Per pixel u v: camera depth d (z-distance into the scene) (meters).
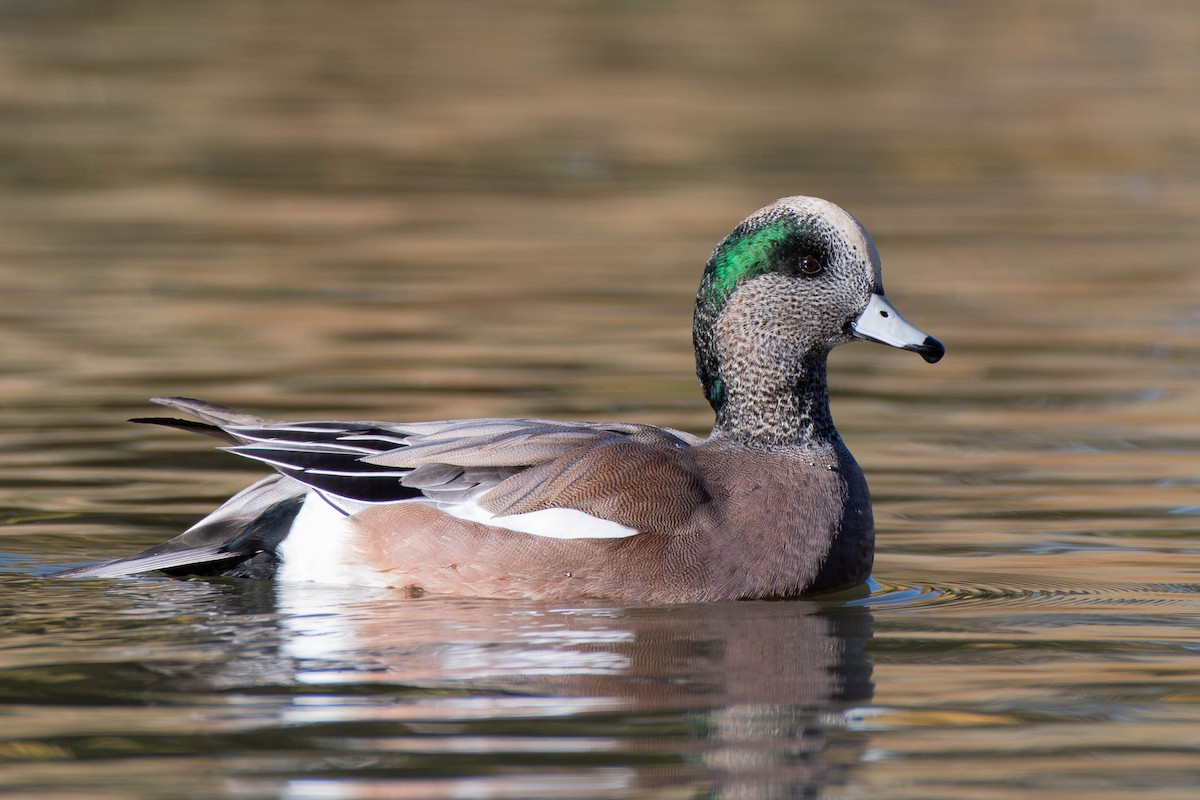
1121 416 14.76
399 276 20.39
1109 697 7.94
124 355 16.38
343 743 7.22
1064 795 6.77
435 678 8.14
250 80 36.16
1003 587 10.09
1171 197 26.19
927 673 8.34
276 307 18.66
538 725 7.48
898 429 14.34
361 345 16.91
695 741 7.30
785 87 36.22
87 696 7.80
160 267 20.72
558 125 31.67
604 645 8.77
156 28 43.09
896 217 24.58
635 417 14.27
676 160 28.55
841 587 10.12
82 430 13.80
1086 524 11.53
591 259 21.47
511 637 8.91
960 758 7.14
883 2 49.25
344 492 9.93
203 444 13.50
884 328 10.48
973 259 21.92
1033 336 17.95
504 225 23.58
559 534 9.71
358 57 39.31
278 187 26.19
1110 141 30.69
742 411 10.57
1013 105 34.25
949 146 30.14
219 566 10.13
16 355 16.33
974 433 14.20
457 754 7.12
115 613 9.21
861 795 6.76
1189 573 10.34
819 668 8.41
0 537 10.99
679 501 9.85
